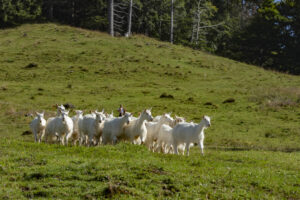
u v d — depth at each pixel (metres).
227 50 84.38
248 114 33.53
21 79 45.09
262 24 76.94
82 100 36.59
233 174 12.74
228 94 40.72
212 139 26.44
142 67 52.00
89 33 70.75
